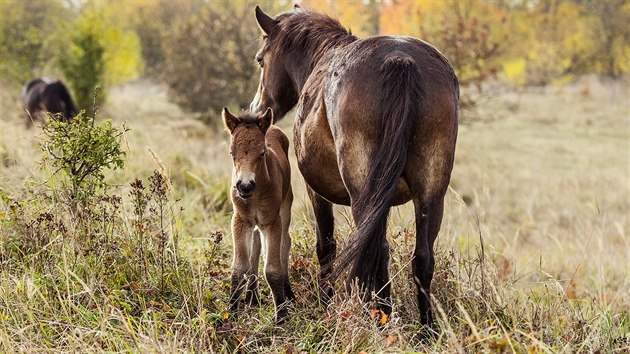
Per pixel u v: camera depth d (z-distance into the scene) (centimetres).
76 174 668
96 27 2488
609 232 1349
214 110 2378
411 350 489
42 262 606
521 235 1380
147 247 640
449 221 840
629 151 2652
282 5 2445
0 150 985
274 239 596
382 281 527
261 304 628
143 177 1050
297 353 501
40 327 511
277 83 725
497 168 2166
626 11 4378
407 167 525
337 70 562
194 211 988
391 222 754
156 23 4747
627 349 531
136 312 574
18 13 2844
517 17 3859
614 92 4350
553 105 4112
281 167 632
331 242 675
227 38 2416
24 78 2664
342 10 1711
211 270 646
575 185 1875
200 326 518
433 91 521
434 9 2025
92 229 634
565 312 604
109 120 676
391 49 541
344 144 534
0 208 707
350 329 501
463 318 581
